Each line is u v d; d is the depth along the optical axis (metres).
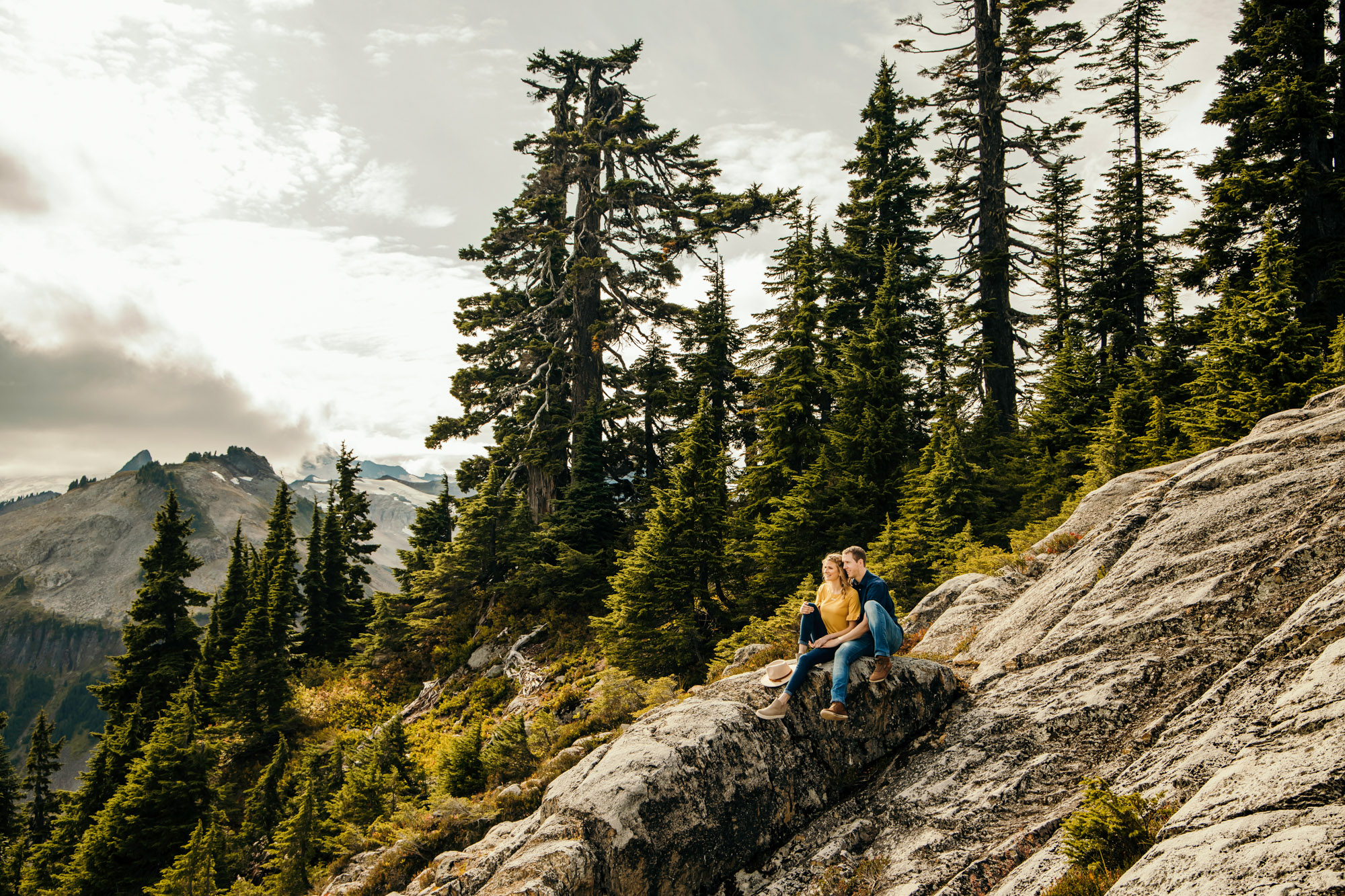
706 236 38.41
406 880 11.24
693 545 26.02
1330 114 20.20
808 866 6.27
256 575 45.00
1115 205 32.16
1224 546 6.87
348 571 51.56
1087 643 7.00
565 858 5.89
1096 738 6.09
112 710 36.88
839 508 25.94
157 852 24.80
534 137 43.03
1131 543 8.07
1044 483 25.12
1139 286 31.47
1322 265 20.30
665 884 6.16
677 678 24.11
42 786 42.22
